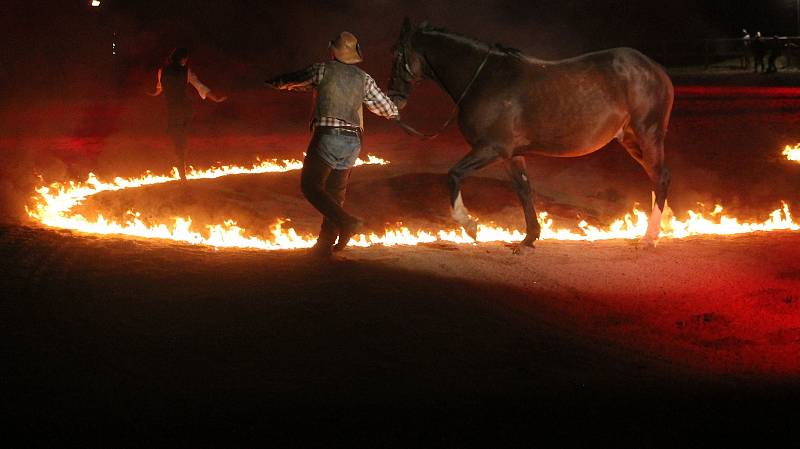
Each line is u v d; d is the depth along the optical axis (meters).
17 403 5.10
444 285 7.70
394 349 6.17
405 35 9.41
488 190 13.52
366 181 14.42
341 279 7.75
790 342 6.61
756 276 8.42
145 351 6.00
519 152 9.30
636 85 9.23
